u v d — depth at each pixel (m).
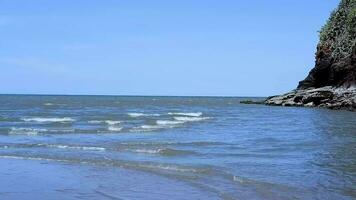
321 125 38.41
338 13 95.56
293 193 12.16
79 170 15.94
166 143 23.72
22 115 50.69
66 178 14.54
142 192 12.50
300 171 15.30
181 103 126.81
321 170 15.48
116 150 20.88
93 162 17.53
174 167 16.17
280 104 92.50
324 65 89.88
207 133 30.27
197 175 14.75
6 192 12.55
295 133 30.36
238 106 98.06
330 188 12.75
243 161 17.52
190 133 30.14
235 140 25.50
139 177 14.58
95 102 120.19
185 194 12.19
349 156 18.92
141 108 82.62
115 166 16.64
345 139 26.08
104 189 12.92
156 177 14.54
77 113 57.91
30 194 12.34
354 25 87.31
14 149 21.33
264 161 17.52
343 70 83.75
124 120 44.31
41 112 58.81
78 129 32.22
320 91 82.50
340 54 86.50
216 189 12.70
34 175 15.09
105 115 53.12
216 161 17.55
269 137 27.42
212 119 48.03
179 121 43.47
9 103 96.75
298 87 97.25
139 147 21.88
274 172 15.11
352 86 80.81
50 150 20.95
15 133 29.14
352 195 11.96
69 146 22.31
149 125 37.50
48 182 13.92
